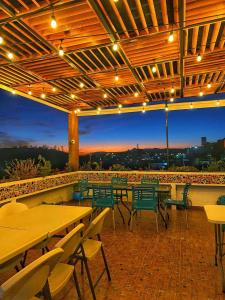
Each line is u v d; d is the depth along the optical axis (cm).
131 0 285
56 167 820
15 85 554
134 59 434
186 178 679
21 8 287
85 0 276
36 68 462
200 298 257
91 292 270
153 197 485
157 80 545
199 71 500
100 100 716
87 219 558
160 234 465
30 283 151
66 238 201
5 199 513
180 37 355
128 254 371
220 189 676
